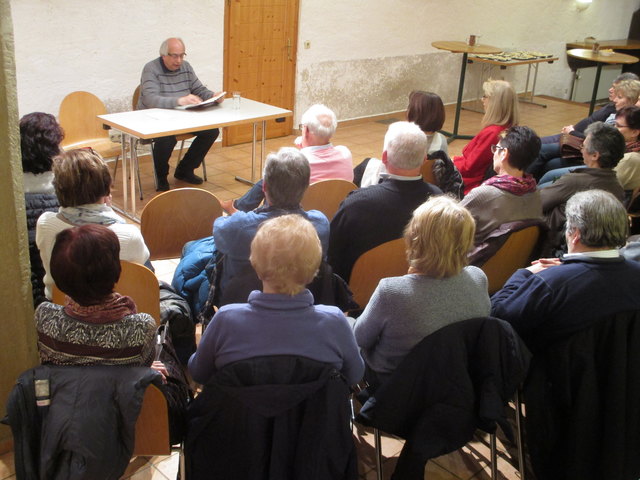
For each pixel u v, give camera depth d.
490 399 1.77
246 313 1.58
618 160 2.99
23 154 2.56
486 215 2.57
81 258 1.54
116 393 1.55
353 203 2.47
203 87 5.15
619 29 10.94
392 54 7.85
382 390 1.83
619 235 1.95
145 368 1.60
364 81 7.66
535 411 2.04
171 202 2.89
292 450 1.58
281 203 2.17
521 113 8.71
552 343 2.01
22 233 1.96
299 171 2.14
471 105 9.07
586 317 1.92
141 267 2.10
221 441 1.59
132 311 1.67
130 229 2.21
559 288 1.96
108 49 5.19
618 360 1.92
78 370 1.56
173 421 1.76
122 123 4.25
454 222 1.80
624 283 1.95
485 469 2.32
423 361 1.79
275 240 1.55
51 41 4.84
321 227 2.21
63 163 2.14
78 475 1.51
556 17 9.81
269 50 6.50
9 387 2.10
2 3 1.71
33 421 1.55
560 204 3.00
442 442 1.81
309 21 6.73
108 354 1.60
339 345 1.62
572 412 1.96
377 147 6.74
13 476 2.13
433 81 8.55
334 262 2.57
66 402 1.53
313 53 6.94
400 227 2.49
